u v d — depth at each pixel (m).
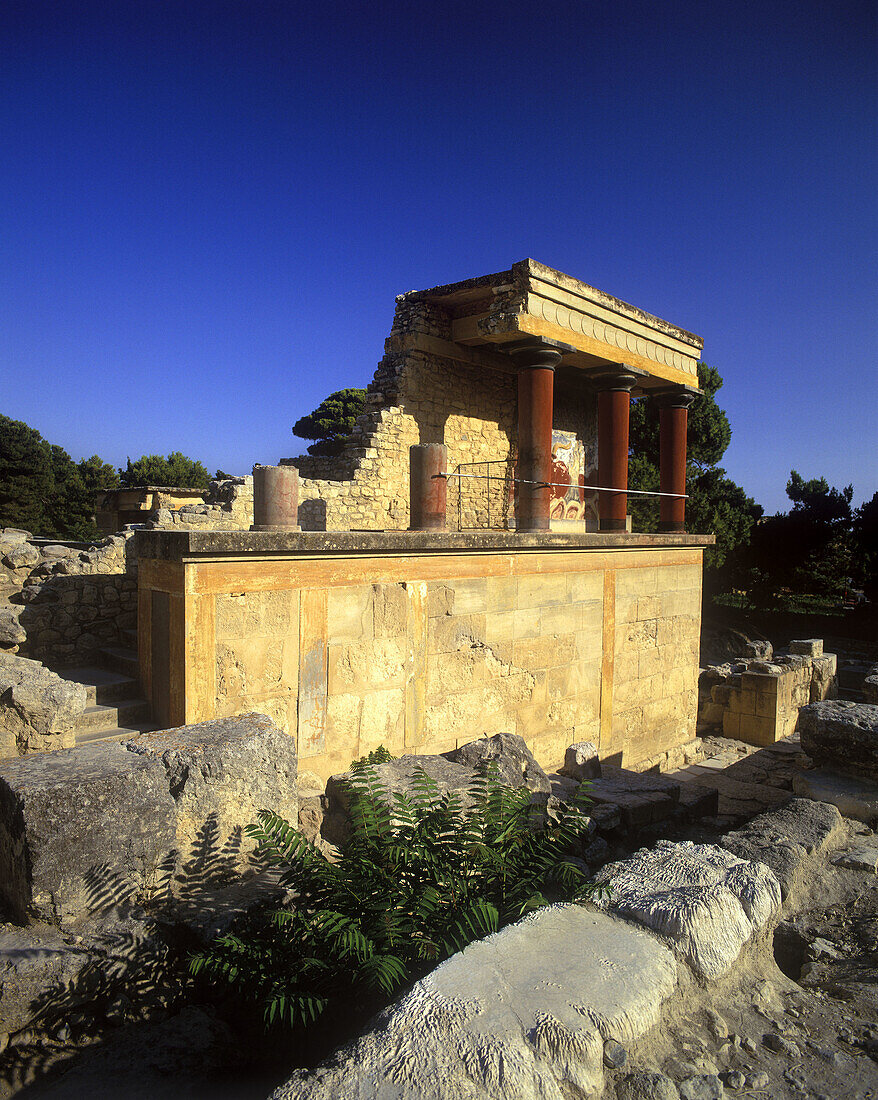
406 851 3.40
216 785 3.83
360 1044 2.13
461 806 4.31
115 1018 3.09
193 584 5.65
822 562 29.58
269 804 4.09
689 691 11.85
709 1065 2.32
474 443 13.06
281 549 6.13
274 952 3.07
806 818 4.43
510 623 8.52
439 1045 2.10
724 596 33.09
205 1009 3.26
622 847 6.18
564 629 9.30
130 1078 2.74
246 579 6.00
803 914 3.71
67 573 7.70
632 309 11.96
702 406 29.11
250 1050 2.99
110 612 7.65
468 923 2.80
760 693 12.15
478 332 11.27
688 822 7.17
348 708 6.87
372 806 3.63
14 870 3.35
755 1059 2.41
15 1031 2.92
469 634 8.03
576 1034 2.17
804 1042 2.53
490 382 13.36
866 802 4.80
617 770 7.87
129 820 3.45
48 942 3.13
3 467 33.84
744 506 30.56
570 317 10.84
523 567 8.64
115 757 3.72
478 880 3.38
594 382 12.20
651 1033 2.38
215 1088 2.71
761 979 2.88
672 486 13.40
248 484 12.17
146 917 3.40
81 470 42.06
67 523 35.19
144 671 6.22
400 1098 1.93
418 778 3.99
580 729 9.68
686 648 11.71
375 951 2.86
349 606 6.80
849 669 17.91
